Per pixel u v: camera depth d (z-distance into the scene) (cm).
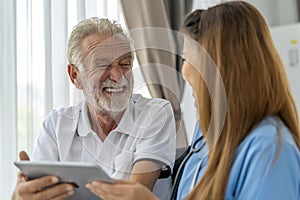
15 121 203
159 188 147
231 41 106
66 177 114
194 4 271
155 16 254
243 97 104
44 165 113
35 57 212
